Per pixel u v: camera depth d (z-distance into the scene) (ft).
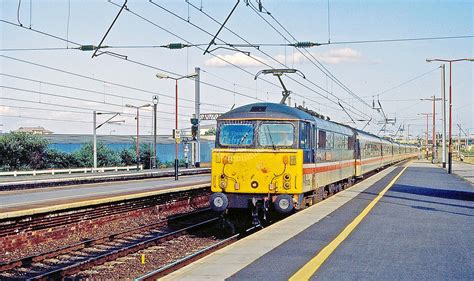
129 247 55.77
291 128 62.13
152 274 40.60
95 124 216.13
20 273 47.93
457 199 80.28
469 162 289.12
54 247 60.08
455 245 42.29
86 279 44.62
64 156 220.84
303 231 49.37
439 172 170.19
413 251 39.88
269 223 67.77
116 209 75.66
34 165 207.00
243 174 61.21
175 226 75.31
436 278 31.68
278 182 60.59
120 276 45.93
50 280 44.55
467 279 31.42
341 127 97.60
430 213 62.75
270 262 36.37
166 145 319.06
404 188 101.86
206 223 73.56
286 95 88.89
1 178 151.12
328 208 67.56
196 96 179.01
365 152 131.85
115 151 242.78
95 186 106.93
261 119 62.54
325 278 31.81
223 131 63.31
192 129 168.45
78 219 67.62
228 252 39.88
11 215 56.08
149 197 83.05
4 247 56.54
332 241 44.11
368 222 55.21
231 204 61.52
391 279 31.50
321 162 74.79
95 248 59.21
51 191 93.20
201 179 133.08
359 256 38.09
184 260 46.39
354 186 106.93
